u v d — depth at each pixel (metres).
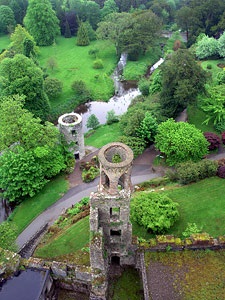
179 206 47.84
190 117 69.06
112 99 87.62
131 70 96.94
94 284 36.09
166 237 37.69
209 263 35.72
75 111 83.19
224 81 71.94
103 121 78.81
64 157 60.59
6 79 67.12
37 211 53.16
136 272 40.19
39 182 54.97
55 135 57.94
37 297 35.97
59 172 59.69
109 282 39.31
